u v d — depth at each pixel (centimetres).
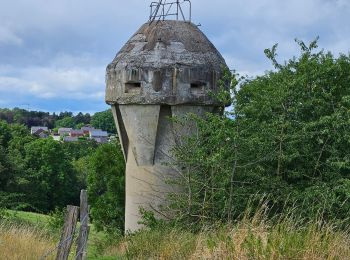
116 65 1402
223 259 746
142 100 1360
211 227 1003
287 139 1155
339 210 1053
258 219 954
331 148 1152
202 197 1175
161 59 1366
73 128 10712
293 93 1177
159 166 1394
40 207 4159
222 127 1120
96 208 2338
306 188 1106
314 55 1262
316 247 741
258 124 1144
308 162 1181
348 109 1141
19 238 1023
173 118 1271
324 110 1198
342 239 781
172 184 1297
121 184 2359
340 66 1241
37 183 4169
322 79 1229
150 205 1311
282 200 1100
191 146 1177
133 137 1406
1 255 896
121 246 1233
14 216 1994
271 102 1185
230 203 1084
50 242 1086
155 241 978
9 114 10219
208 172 1167
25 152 4394
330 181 1130
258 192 1107
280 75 1263
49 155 4306
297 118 1200
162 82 1355
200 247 812
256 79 1355
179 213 1171
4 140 4700
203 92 1371
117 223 2308
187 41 1403
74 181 4634
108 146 2475
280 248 726
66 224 687
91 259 1084
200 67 1372
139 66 1363
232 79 1195
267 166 1176
